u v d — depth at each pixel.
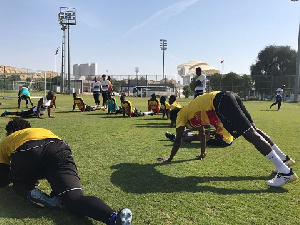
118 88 46.66
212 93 4.18
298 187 3.52
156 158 4.75
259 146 3.62
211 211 2.80
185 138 6.19
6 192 3.21
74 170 2.76
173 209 2.82
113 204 2.92
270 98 39.22
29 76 33.16
